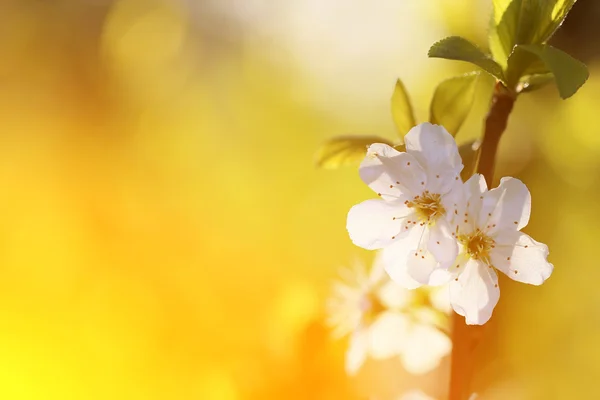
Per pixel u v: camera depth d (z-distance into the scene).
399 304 0.43
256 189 1.49
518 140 0.74
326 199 1.38
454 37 0.40
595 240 0.74
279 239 1.31
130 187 1.47
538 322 0.66
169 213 1.38
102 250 1.22
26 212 1.34
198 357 0.92
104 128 1.55
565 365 0.66
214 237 1.32
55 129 1.52
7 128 1.50
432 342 0.43
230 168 1.55
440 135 0.40
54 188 1.42
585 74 0.39
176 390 0.90
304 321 0.44
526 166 0.74
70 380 0.93
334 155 0.42
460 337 0.40
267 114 1.58
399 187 0.41
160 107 1.64
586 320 0.70
